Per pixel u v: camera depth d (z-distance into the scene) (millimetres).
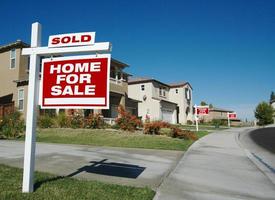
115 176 8023
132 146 14961
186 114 56875
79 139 17266
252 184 7598
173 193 6551
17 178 6961
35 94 5977
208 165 10180
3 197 5430
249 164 10570
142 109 45469
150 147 14656
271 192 6883
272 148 16484
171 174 8531
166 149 14188
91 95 6102
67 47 6113
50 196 5645
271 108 64562
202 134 25125
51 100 6410
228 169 9555
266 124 63531
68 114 22812
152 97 45094
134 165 9852
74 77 6270
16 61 26297
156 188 6902
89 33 6031
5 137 18359
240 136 25766
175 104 51031
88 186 6492
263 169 9672
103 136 18188
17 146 13953
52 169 8703
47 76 6508
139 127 22859
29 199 5418
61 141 16547
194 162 10734
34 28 6273
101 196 5816
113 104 31719
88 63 6195
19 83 25328
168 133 20422
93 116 22391
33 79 5965
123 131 20469
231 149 14898
